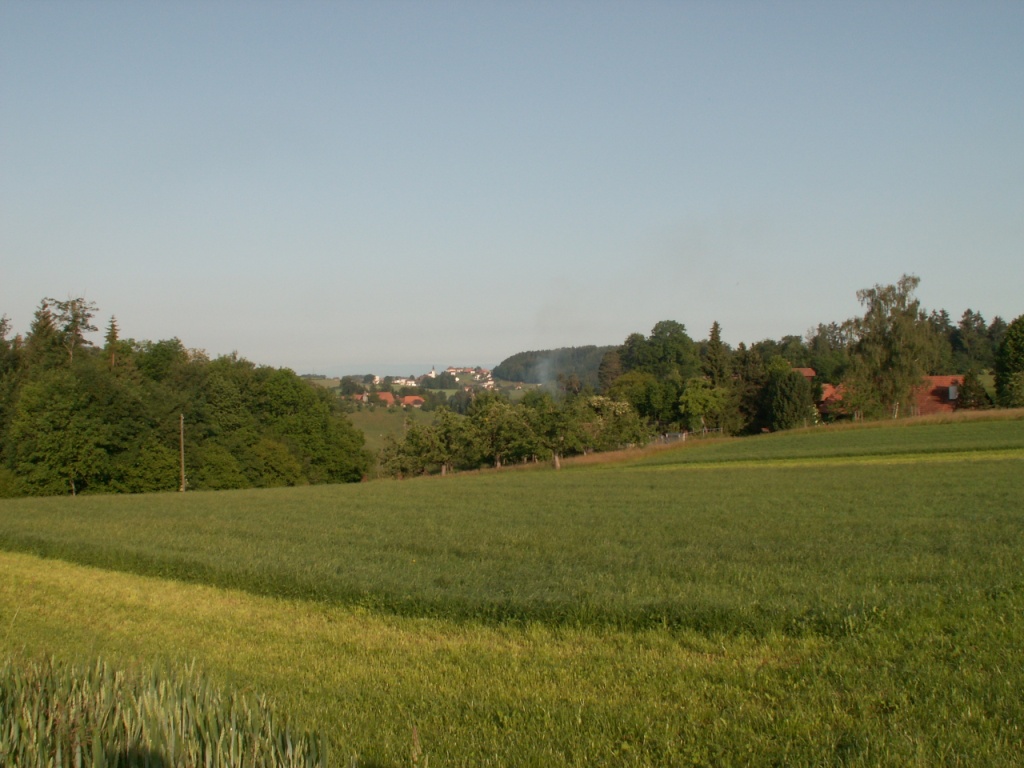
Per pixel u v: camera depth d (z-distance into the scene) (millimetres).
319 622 12648
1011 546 16625
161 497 42625
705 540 19250
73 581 17453
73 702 6004
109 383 67875
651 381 105938
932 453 49156
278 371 88000
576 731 7520
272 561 17375
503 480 48750
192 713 5801
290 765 5367
